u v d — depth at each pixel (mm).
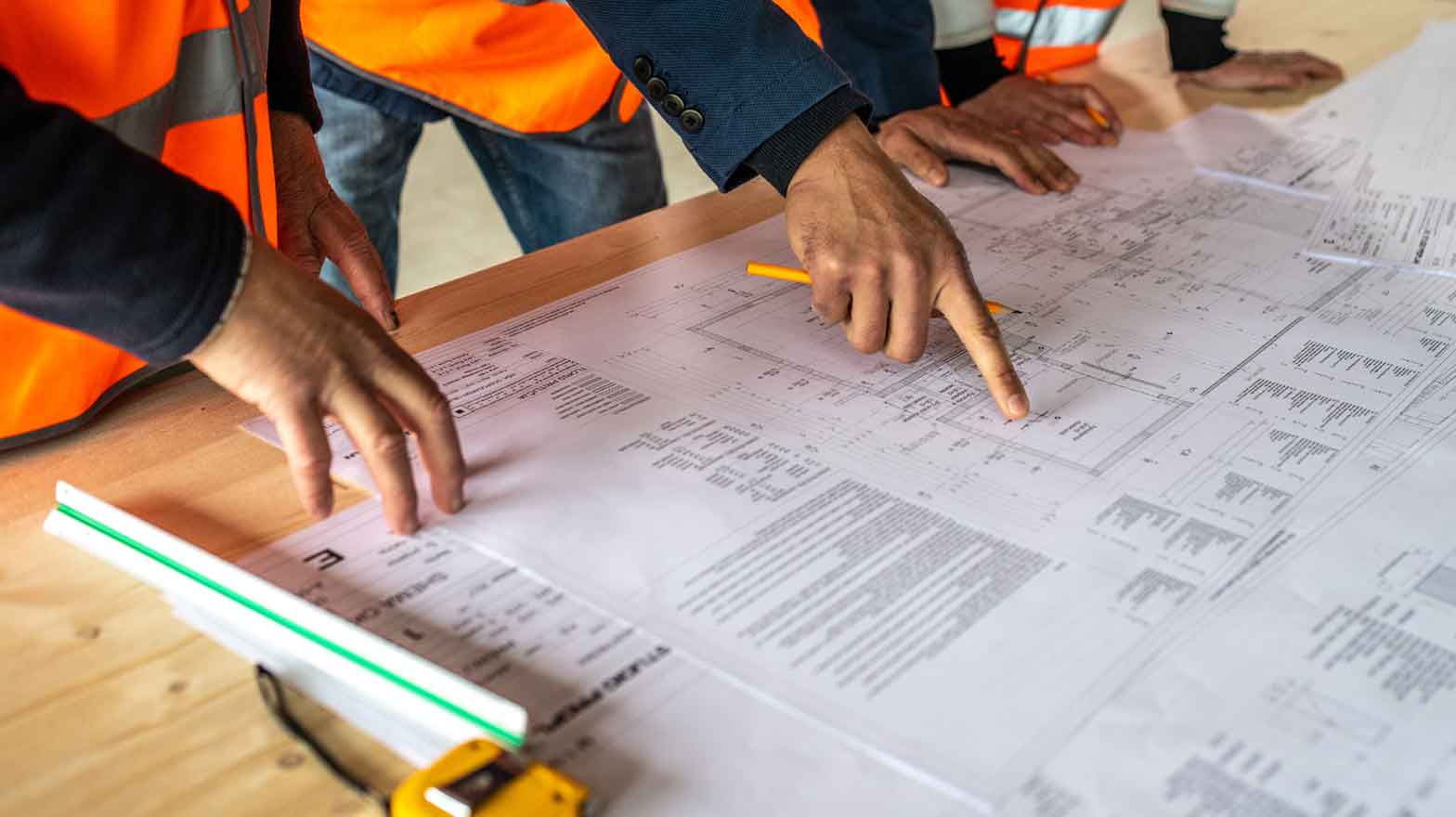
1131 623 552
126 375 780
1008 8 1516
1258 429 730
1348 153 1215
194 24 812
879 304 782
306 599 577
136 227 515
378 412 590
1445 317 886
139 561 604
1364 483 671
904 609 562
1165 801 454
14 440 714
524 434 726
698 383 789
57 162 497
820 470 684
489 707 475
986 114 1287
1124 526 628
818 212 810
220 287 538
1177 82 1443
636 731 492
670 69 843
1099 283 945
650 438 719
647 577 589
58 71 746
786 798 458
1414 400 765
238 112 853
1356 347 838
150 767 487
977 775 466
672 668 527
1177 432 727
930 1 1271
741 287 939
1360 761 474
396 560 607
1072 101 1290
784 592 575
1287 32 1602
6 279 520
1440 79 1422
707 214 1089
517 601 573
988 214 1086
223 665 545
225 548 623
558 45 1356
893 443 714
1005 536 620
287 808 467
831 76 837
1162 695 507
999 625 550
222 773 483
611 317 890
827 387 784
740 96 835
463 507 649
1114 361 820
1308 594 574
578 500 654
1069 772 468
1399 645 539
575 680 521
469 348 843
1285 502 651
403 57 1300
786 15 869
